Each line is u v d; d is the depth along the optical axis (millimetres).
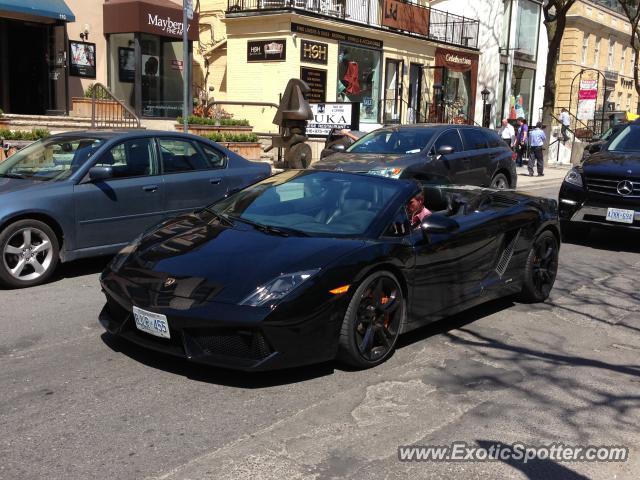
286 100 15305
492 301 6734
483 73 29188
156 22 17297
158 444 3525
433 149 10188
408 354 5051
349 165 9570
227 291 4129
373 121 22656
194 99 20438
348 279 4355
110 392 4152
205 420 3812
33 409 3900
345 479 3252
